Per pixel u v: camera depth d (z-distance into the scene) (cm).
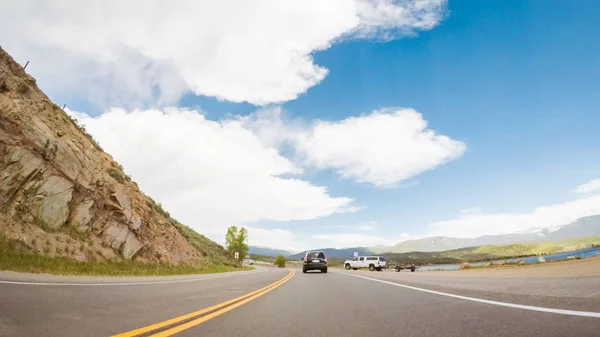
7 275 998
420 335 343
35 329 365
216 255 5081
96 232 2134
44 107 2183
